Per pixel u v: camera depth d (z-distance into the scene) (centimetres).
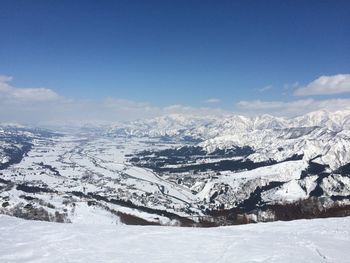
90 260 2333
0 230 3198
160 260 2361
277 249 2634
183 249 2638
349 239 3216
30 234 3047
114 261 2327
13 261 2297
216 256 2458
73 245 2698
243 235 3153
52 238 2909
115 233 3164
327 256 2520
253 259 2380
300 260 2373
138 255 2472
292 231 3797
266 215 13425
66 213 15750
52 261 2302
